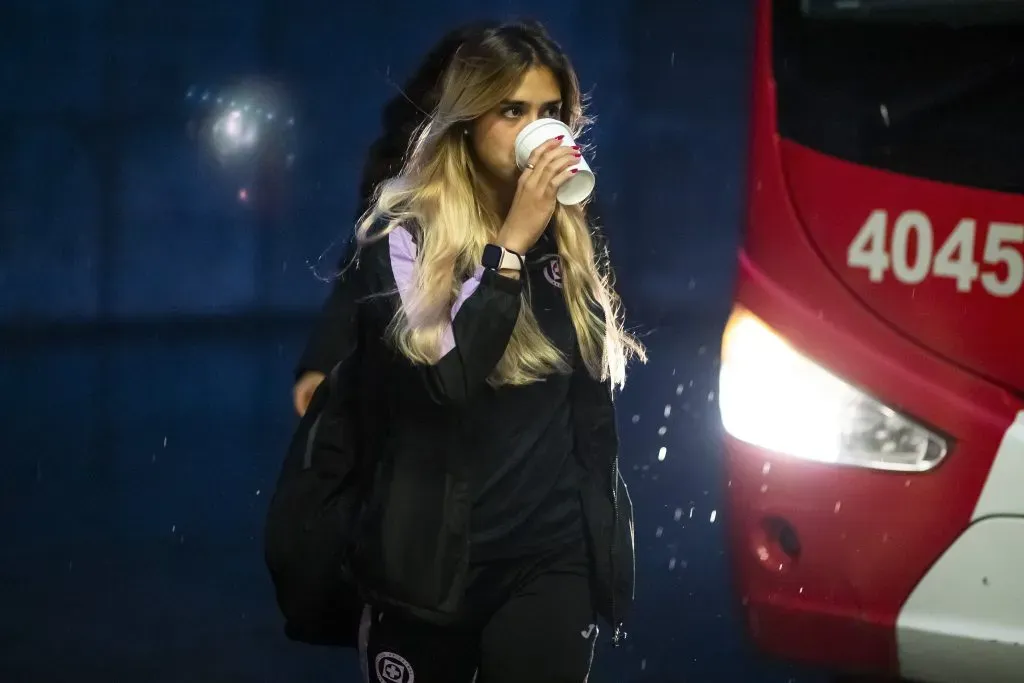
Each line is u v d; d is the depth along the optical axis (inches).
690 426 422.3
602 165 798.5
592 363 130.0
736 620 167.3
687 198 785.6
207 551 287.3
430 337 116.5
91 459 394.6
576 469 130.6
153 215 800.3
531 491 126.5
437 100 128.6
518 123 124.7
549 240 130.0
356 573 121.6
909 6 161.5
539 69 124.5
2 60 775.1
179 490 349.7
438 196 122.7
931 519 150.9
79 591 257.1
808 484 157.6
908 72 160.4
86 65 784.3
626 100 800.9
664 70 789.2
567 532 129.3
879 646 154.1
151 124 794.8
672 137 789.2
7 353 660.1
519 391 125.7
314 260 820.0
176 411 480.1
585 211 134.0
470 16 804.0
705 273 779.4
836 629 156.4
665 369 552.7
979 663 148.9
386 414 121.5
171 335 726.5
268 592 255.3
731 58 767.1
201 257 810.2
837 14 164.4
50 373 590.2
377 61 808.9
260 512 323.9
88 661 215.2
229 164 804.6
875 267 157.4
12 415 478.0
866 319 157.1
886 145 159.3
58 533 305.3
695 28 780.6
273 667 212.1
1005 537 147.7
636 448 388.5
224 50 798.5
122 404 499.8
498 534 125.8
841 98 162.2
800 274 161.5
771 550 161.6
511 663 128.0
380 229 123.0
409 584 118.0
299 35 805.9
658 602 239.9
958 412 150.6
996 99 156.9
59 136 784.3
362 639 129.1
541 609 128.1
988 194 153.9
